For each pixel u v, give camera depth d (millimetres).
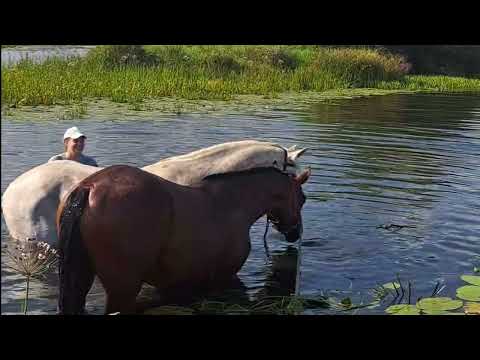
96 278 5863
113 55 25250
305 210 8016
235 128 13492
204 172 5645
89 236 4578
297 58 30203
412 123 15688
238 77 24328
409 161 10867
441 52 39938
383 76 29891
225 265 5531
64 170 6199
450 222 7668
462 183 9438
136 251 4648
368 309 5336
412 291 5742
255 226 7637
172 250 4973
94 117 14148
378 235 7203
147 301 5410
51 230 6062
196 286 5414
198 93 20078
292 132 13430
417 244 6938
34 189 6117
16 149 10266
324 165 10367
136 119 14133
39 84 17500
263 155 5996
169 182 5086
